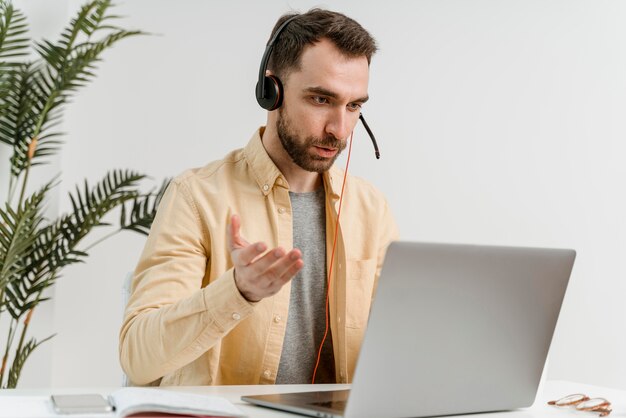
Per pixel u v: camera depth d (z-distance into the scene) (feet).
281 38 5.43
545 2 10.69
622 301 10.69
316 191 5.93
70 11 10.56
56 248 9.47
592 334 10.68
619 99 10.71
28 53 9.53
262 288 3.81
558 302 4.13
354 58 5.24
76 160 10.57
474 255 3.66
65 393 4.06
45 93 9.57
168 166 10.73
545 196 10.72
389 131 10.67
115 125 10.69
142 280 5.08
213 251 5.38
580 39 10.69
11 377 9.39
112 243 10.70
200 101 10.73
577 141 10.71
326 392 4.30
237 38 10.77
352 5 10.66
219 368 5.40
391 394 3.58
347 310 5.79
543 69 10.69
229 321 4.08
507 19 10.69
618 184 10.70
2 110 9.41
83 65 9.36
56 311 10.50
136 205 9.88
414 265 3.45
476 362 3.87
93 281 10.63
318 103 5.27
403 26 10.69
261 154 5.66
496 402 4.05
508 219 10.71
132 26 10.71
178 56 10.73
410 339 3.56
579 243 10.70
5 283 8.83
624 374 10.68
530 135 10.71
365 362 3.44
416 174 10.69
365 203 6.12
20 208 8.81
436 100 10.71
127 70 10.71
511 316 3.93
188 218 5.40
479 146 10.71
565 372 10.66
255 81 10.78
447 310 3.65
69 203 10.54
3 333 10.29
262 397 4.00
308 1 10.71
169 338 4.26
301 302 5.69
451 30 10.72
